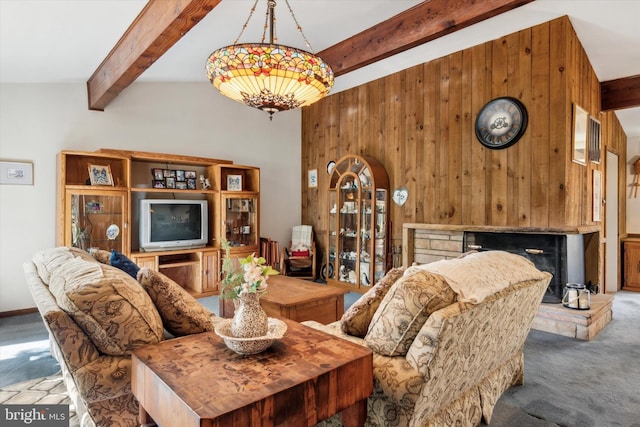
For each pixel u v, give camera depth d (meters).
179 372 1.25
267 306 2.87
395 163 4.73
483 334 1.60
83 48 3.03
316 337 1.60
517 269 1.87
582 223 3.71
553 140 3.38
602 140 4.40
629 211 5.46
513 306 1.75
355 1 3.04
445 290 1.43
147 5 2.45
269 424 1.10
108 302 1.42
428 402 1.44
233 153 5.31
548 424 1.89
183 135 4.84
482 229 3.65
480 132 3.85
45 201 3.87
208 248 4.56
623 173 5.29
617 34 3.38
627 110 4.65
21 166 3.74
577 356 2.75
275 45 2.11
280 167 5.84
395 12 3.28
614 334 3.22
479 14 2.76
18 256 3.74
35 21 2.42
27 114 3.77
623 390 2.25
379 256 4.82
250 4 2.83
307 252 5.48
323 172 5.72
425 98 4.39
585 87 3.75
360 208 4.89
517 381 2.29
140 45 2.60
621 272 5.07
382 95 4.89
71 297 1.37
